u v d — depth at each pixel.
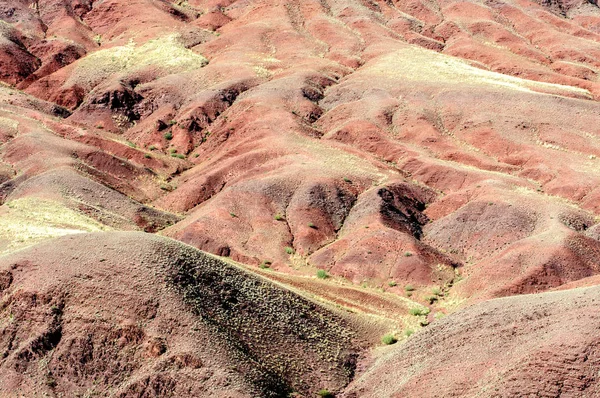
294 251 61.91
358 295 47.44
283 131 84.56
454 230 63.19
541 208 62.44
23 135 78.31
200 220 63.34
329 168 72.50
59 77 108.81
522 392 23.77
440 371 27.41
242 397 26.84
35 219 50.72
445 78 98.62
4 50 112.31
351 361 32.88
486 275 53.25
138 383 28.20
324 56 114.06
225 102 96.75
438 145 82.38
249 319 32.19
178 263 32.81
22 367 29.75
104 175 74.25
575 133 81.25
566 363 23.92
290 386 29.70
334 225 65.44
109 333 29.92
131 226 61.69
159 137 92.50
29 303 31.41
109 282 31.44
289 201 67.81
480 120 85.25
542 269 51.41
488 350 27.02
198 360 28.39
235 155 81.88
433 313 48.16
